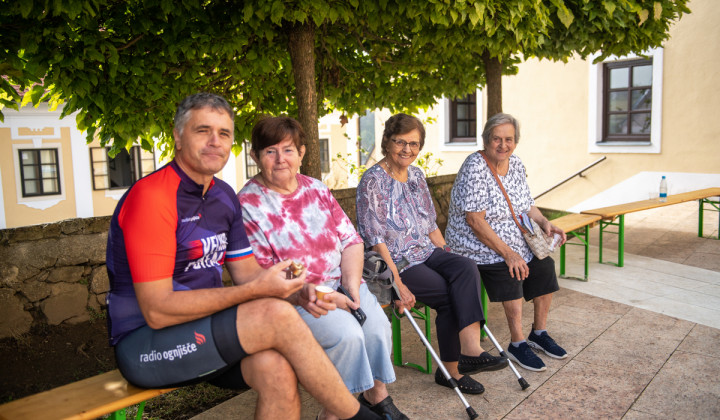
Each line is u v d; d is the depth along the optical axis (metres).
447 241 3.57
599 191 10.30
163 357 1.87
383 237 3.00
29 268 3.88
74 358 3.77
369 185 3.02
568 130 10.62
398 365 3.33
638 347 3.50
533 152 11.20
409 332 3.88
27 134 14.45
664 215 8.19
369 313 2.47
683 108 9.08
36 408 1.85
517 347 3.30
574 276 5.20
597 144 10.22
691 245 6.38
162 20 3.58
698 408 2.71
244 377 1.94
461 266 2.93
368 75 5.45
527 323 4.00
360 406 1.99
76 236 4.12
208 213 2.06
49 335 3.92
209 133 1.96
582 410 2.73
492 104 5.87
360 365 2.25
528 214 3.62
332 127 18.88
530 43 4.39
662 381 3.01
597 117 10.19
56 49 3.14
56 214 15.05
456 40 4.23
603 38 5.12
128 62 3.57
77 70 3.30
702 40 8.76
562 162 10.78
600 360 3.32
